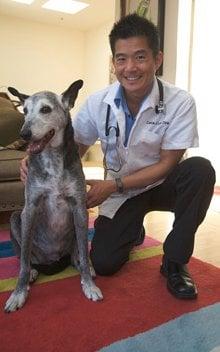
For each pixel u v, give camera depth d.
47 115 1.41
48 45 6.97
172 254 1.48
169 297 1.47
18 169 2.45
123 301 1.43
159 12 3.23
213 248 2.11
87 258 1.48
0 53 6.58
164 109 1.57
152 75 1.51
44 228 1.56
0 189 2.42
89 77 7.23
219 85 4.23
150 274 1.68
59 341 1.17
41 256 1.66
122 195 1.72
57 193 1.43
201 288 1.55
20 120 2.65
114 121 1.62
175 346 1.15
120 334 1.21
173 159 1.64
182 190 1.51
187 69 3.76
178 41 3.52
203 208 1.49
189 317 1.31
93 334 1.21
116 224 1.68
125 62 1.45
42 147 1.38
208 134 4.32
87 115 1.70
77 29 7.16
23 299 1.38
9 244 2.09
